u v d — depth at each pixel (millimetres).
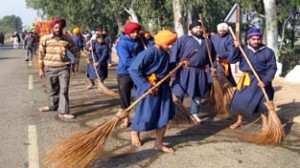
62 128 7664
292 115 8539
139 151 6324
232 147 6527
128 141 6797
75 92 11656
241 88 7281
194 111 7980
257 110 7242
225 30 8781
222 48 8766
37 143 6754
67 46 8461
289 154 6273
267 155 6195
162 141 6375
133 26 7328
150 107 6105
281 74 16688
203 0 22312
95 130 5672
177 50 7883
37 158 6043
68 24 49250
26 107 9508
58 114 8672
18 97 10859
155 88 6039
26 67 20016
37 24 30391
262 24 23141
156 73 6156
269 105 6805
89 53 12227
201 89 7910
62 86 8438
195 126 7762
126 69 7523
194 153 6234
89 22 42938
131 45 7445
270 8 16703
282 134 6727
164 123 6160
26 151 6359
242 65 7262
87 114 8820
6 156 6145
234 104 7355
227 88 8414
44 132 7387
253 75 7188
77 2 40781
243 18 23344
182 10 22125
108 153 6238
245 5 18391
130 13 32812
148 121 6125
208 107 9273
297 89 11742
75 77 15211
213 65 8133
